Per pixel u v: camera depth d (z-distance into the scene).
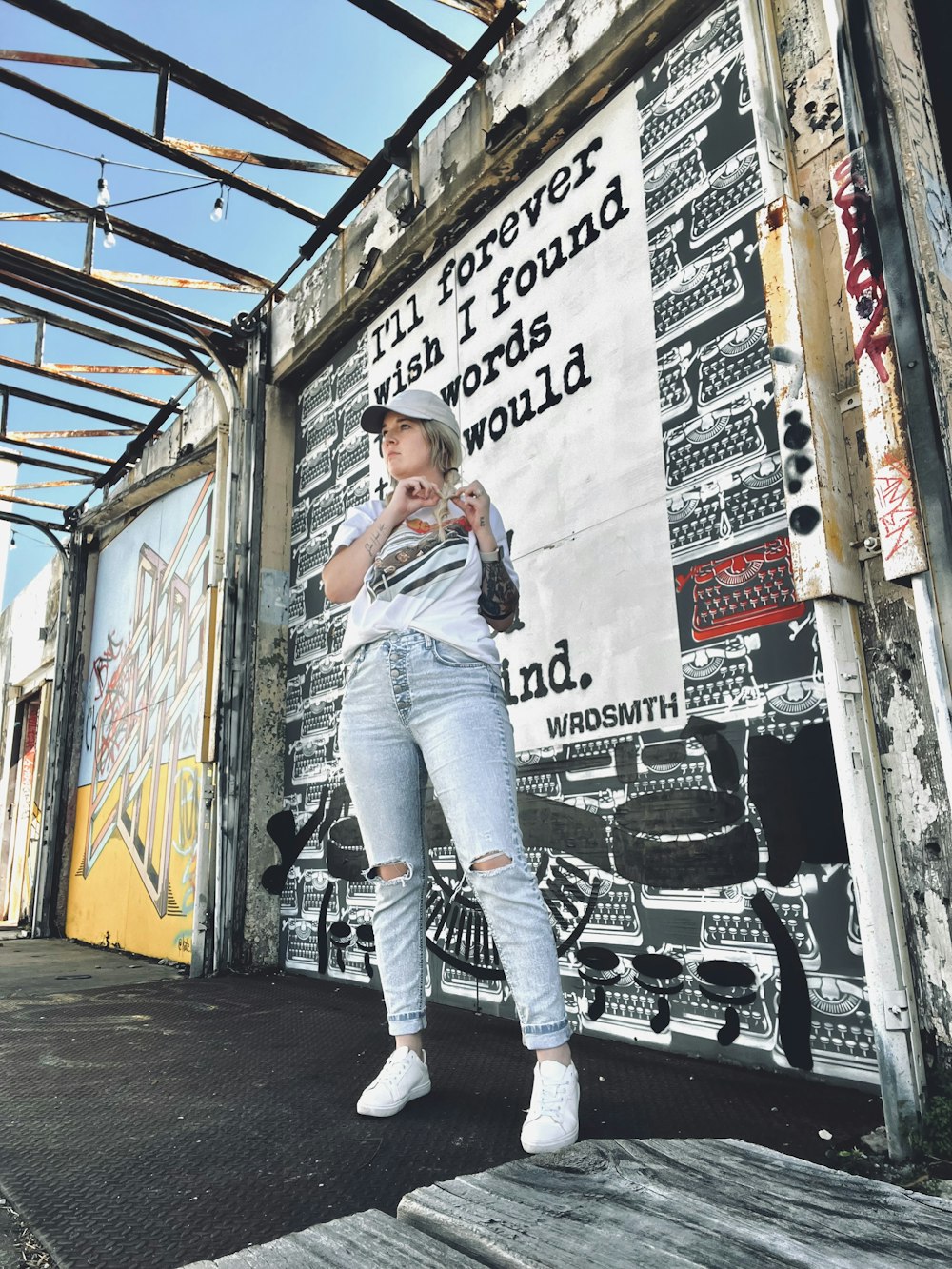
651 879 2.27
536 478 2.87
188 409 5.76
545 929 1.54
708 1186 1.11
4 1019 2.81
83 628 7.34
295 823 4.05
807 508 1.63
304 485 4.50
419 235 3.52
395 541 1.77
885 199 1.54
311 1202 1.26
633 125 2.68
